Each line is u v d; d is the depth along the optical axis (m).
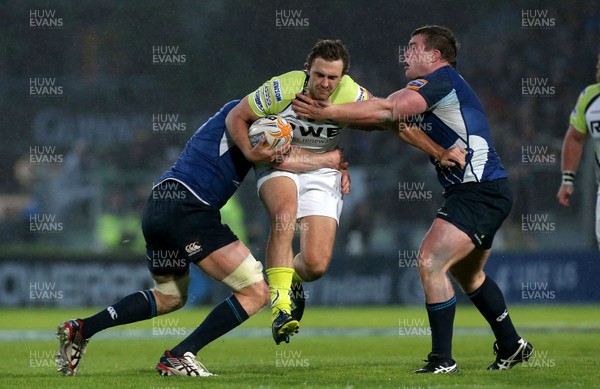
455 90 23.55
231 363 29.33
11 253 63.19
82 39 72.94
